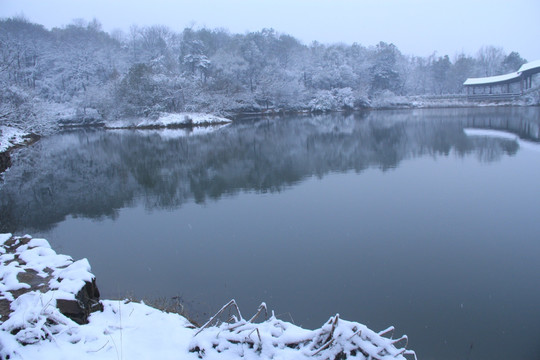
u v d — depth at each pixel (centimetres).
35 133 3575
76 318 357
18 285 389
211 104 5081
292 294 676
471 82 7119
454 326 576
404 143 2598
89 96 5275
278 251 870
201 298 664
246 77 6300
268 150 2502
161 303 626
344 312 616
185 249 895
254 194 1401
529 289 675
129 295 667
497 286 691
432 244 891
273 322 347
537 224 998
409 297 661
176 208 1259
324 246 892
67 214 1230
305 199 1304
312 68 7200
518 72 6250
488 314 604
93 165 2162
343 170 1784
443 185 1438
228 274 757
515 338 541
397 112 6169
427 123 3975
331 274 750
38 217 1201
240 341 324
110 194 1482
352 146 2552
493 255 823
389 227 1008
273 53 7444
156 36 7988
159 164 2144
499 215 1077
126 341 335
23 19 7719
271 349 310
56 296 360
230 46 6988
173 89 4888
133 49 7638
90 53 6869
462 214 1098
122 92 4734
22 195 1494
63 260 454
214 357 312
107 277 757
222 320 578
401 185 1458
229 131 3869
